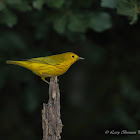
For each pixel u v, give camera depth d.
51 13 10.08
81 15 9.95
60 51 11.90
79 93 13.22
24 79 10.89
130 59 12.14
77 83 13.08
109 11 11.37
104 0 9.09
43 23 10.71
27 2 9.52
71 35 10.64
